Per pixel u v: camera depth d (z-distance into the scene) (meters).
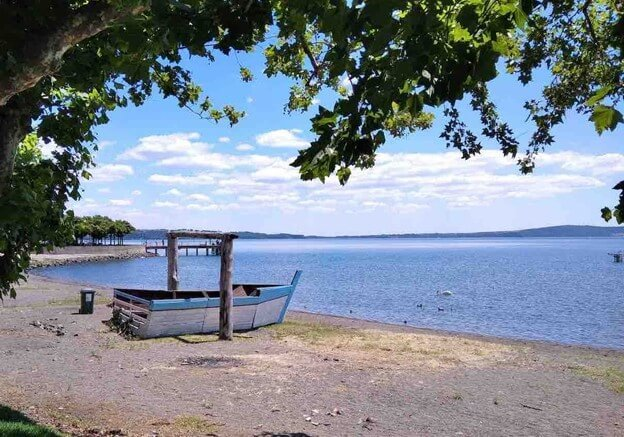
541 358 14.53
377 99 3.07
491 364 13.37
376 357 13.77
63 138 6.18
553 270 73.06
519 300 36.41
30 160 6.18
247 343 15.31
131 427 7.68
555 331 23.67
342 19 2.86
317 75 4.79
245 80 13.61
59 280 47.03
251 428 7.94
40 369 11.27
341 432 7.96
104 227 147.12
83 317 19.53
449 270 73.62
